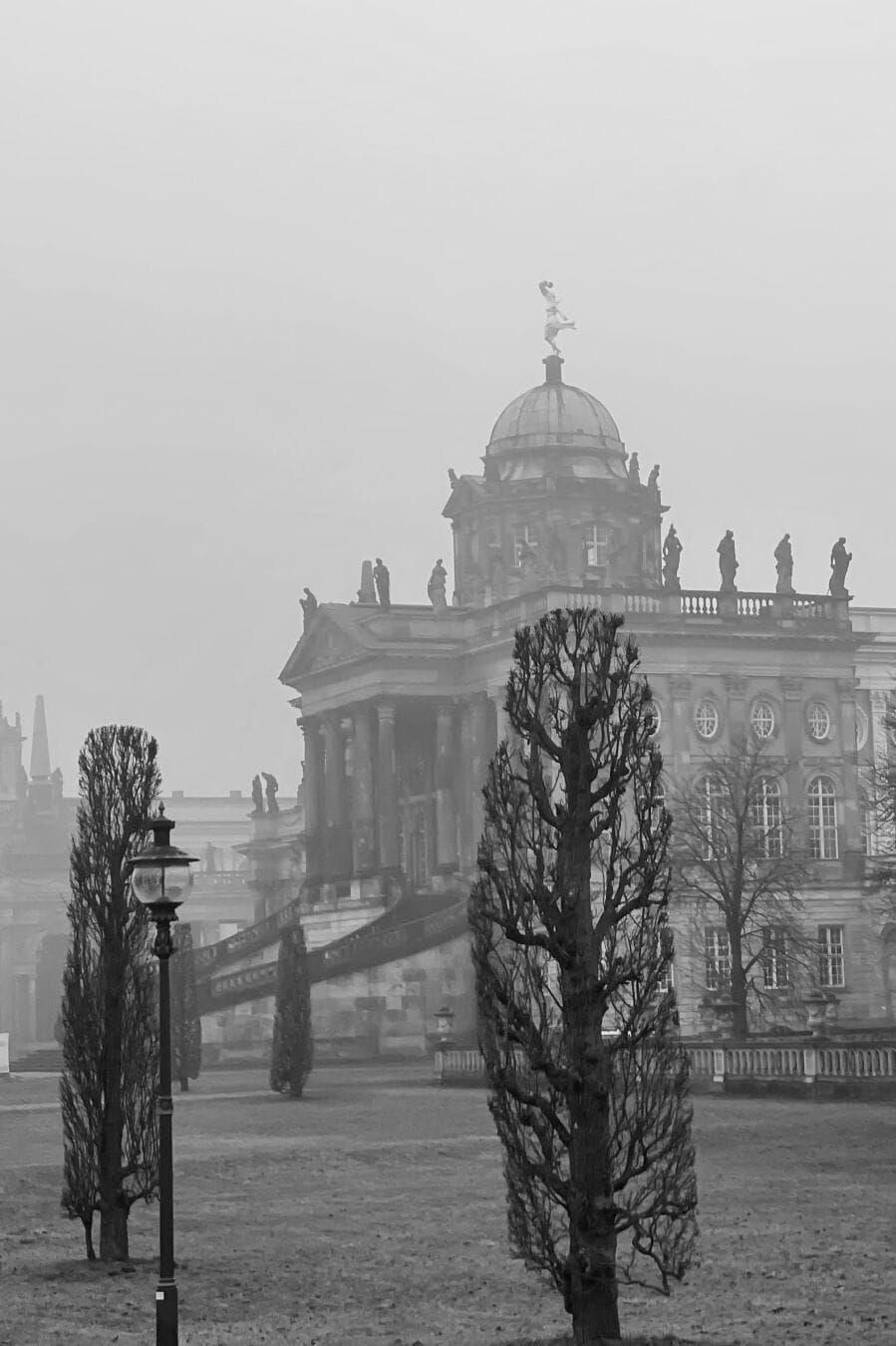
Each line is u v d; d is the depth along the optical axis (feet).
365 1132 307.99
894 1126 287.69
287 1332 145.69
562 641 137.28
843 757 639.76
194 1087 463.42
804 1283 161.48
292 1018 403.75
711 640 622.54
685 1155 132.98
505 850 134.31
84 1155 179.22
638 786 135.23
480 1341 139.95
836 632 641.81
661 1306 153.38
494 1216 208.23
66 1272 172.55
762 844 542.98
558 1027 149.38
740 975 481.87
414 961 585.63
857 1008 609.83
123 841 179.73
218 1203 223.71
